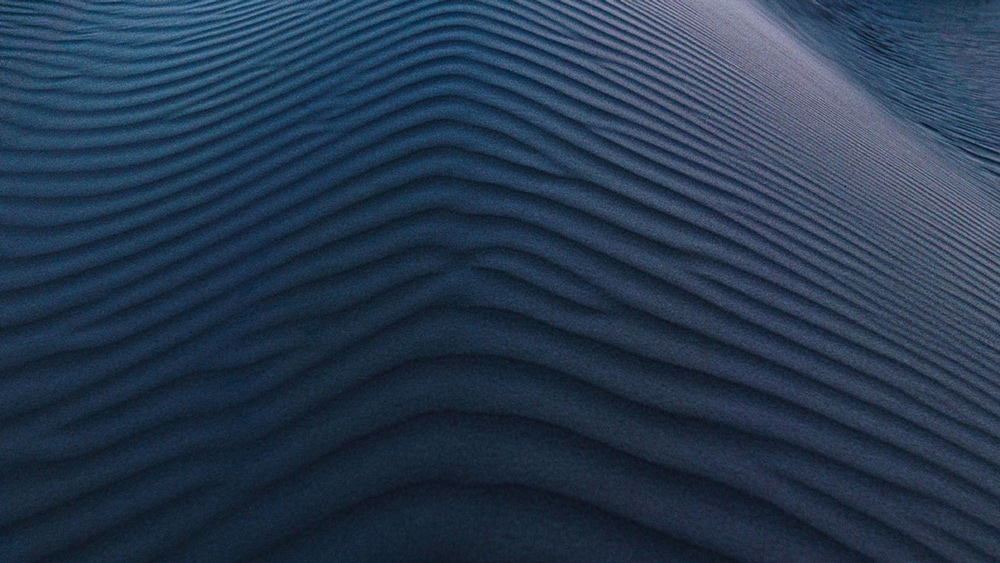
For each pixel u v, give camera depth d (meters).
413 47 3.33
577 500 1.46
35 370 1.94
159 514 1.50
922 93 7.71
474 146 2.60
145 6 5.10
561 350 1.81
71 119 3.45
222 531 1.44
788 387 1.86
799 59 5.75
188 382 1.82
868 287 2.50
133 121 3.35
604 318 1.93
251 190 2.60
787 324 2.10
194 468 1.59
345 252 2.17
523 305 1.94
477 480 1.49
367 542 1.38
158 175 2.85
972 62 9.34
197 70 3.76
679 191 2.61
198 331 1.99
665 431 1.64
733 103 3.64
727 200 2.67
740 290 2.18
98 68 4.03
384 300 1.97
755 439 1.67
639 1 4.58
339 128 2.84
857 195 3.31
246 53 3.81
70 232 2.57
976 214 4.12
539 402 1.67
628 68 3.48
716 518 1.47
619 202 2.44
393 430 1.60
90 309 2.15
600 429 1.62
